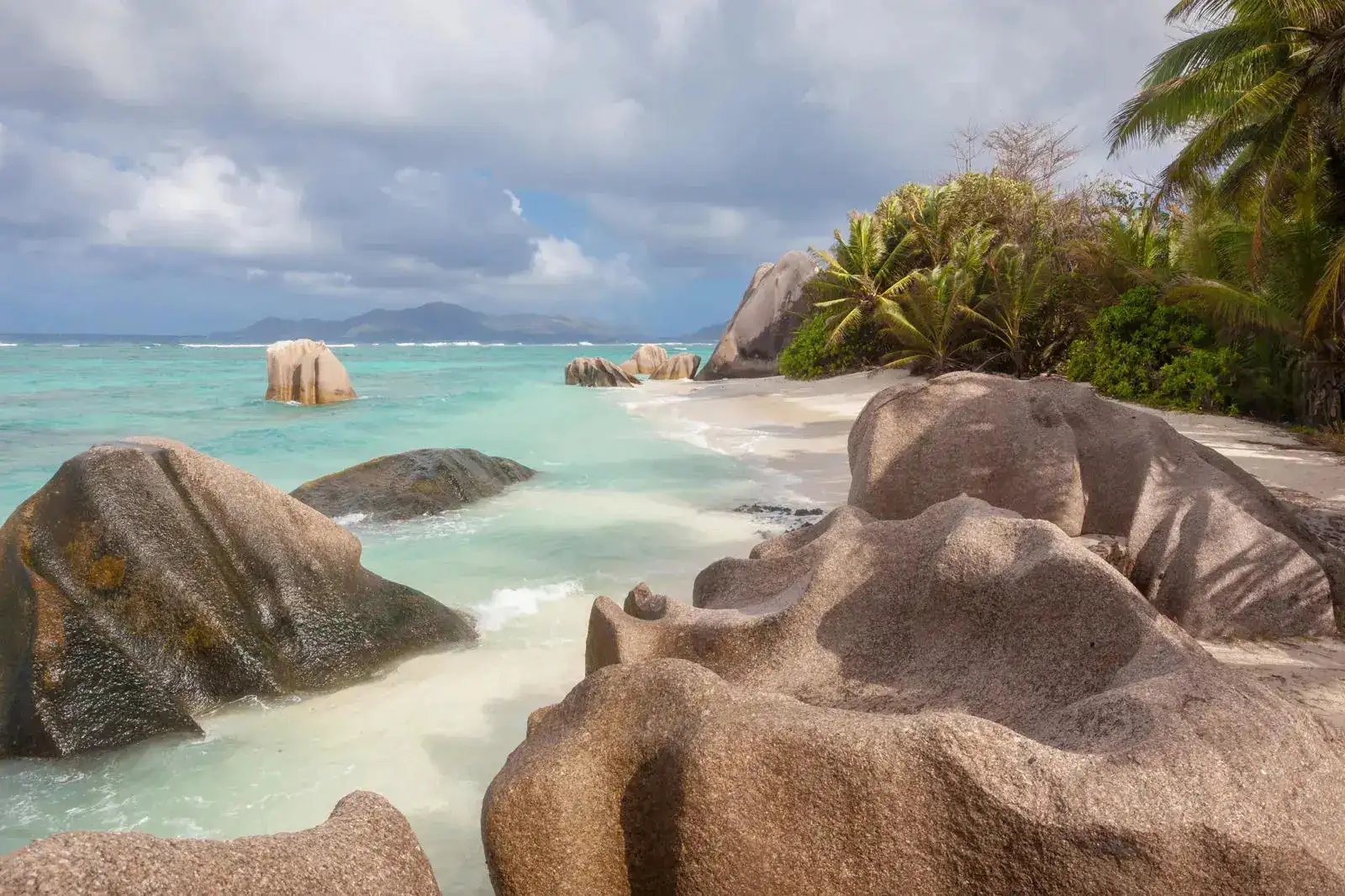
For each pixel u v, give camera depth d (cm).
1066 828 229
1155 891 223
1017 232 2969
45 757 463
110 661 499
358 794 252
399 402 2672
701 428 1927
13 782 443
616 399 2795
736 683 386
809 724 262
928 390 651
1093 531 588
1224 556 518
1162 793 232
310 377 2564
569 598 726
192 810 418
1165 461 585
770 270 4147
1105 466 603
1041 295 2630
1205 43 1730
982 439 616
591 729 295
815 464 1398
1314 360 1569
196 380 3547
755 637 405
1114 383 2062
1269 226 1633
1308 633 496
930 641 379
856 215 3225
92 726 475
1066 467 585
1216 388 1800
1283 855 221
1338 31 1470
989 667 354
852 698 363
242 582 569
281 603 572
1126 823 226
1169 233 2298
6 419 2103
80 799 428
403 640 604
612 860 279
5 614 520
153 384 3291
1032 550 372
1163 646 313
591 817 280
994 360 2903
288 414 2283
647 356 4444
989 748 244
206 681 527
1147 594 538
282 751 477
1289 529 567
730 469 1362
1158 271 2138
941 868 242
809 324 3428
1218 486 562
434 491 1066
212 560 563
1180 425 1616
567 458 1487
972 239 2888
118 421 2078
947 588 382
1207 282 1661
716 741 261
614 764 286
